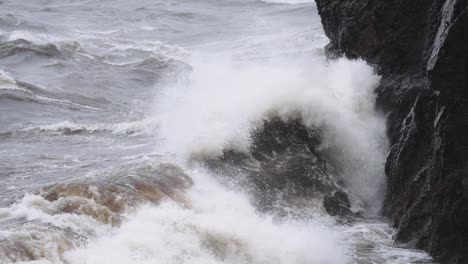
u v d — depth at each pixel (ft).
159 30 311.27
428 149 106.63
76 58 243.60
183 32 303.89
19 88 186.80
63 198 94.68
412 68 125.90
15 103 172.65
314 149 125.80
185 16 343.46
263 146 124.16
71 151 132.57
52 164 122.93
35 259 79.10
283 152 124.26
